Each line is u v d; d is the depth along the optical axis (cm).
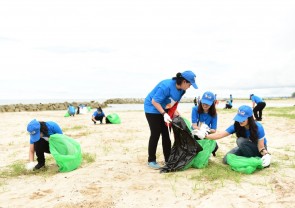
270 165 523
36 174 530
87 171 525
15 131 1204
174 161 512
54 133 567
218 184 434
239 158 493
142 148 737
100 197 402
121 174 502
